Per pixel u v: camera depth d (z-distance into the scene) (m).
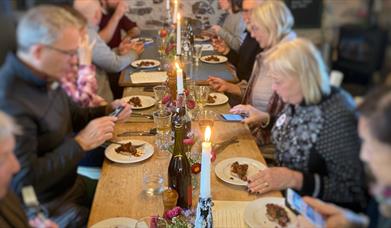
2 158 1.07
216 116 2.07
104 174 1.54
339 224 1.05
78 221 1.65
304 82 1.45
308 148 1.49
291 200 1.22
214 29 3.78
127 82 2.60
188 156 1.51
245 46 2.90
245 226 1.25
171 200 1.30
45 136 1.53
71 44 1.47
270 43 2.06
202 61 3.11
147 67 2.93
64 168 1.48
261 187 1.42
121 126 1.96
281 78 1.49
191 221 1.21
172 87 2.06
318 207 1.12
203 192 1.17
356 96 1.35
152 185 1.44
